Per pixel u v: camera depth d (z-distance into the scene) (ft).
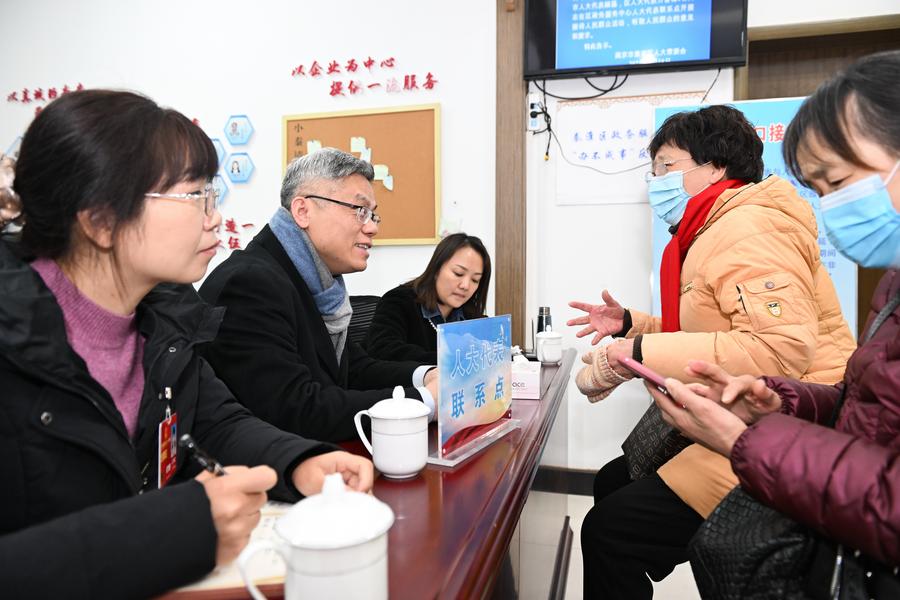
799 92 10.65
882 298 2.97
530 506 4.21
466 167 10.59
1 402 2.16
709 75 9.68
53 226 2.37
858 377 2.75
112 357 2.71
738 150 5.18
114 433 2.44
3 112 12.52
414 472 2.77
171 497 1.92
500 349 3.67
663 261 5.52
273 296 3.99
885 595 2.39
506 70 10.09
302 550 1.55
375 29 10.87
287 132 11.27
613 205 10.09
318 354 4.61
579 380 5.22
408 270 10.98
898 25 9.18
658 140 5.65
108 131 2.31
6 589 1.61
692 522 4.33
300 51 11.23
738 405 3.55
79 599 1.68
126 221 2.39
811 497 2.40
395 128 10.78
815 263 4.64
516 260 10.14
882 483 2.27
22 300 2.18
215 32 11.57
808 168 2.86
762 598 2.74
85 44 12.11
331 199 4.60
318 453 2.71
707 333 4.53
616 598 4.54
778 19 9.61
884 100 2.53
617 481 6.04
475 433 3.37
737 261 4.41
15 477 2.17
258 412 3.71
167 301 3.01
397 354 6.91
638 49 9.66
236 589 1.85
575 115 10.14
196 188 2.56
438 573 1.88
